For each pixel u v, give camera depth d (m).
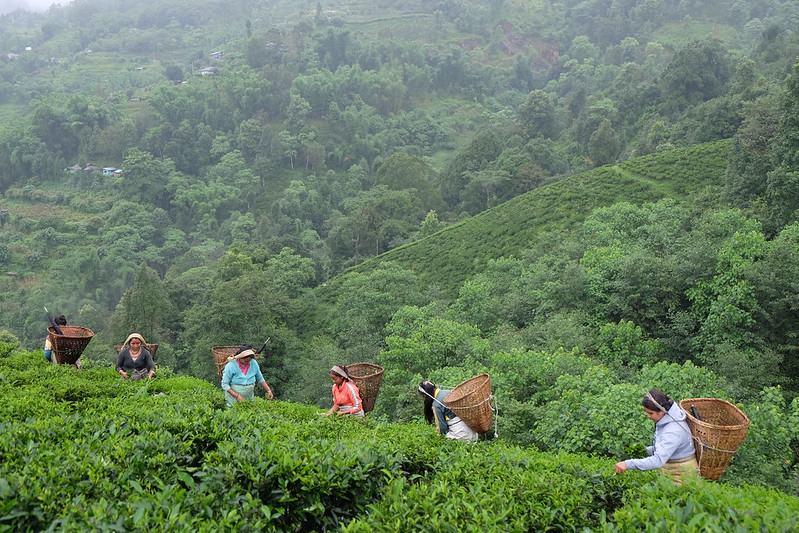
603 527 4.86
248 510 4.86
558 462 7.22
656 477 6.40
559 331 22.33
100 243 111.19
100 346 45.72
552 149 99.50
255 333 39.31
